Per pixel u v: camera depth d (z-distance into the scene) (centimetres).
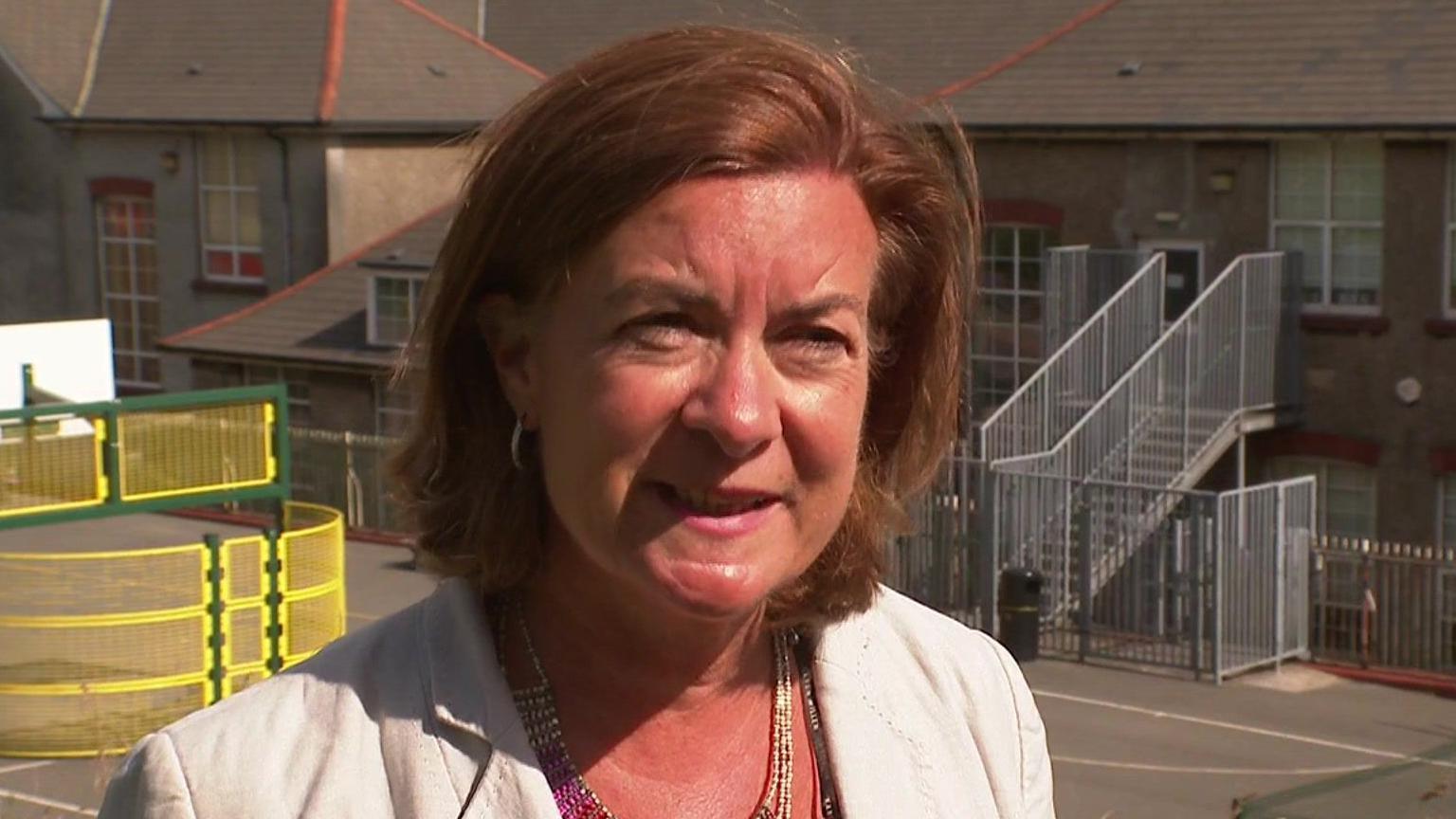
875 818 259
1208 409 2656
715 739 255
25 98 4122
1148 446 2556
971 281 275
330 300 3612
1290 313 2783
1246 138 2806
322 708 242
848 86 242
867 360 254
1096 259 2883
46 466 1544
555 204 229
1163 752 1828
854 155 239
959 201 269
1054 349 2831
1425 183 2684
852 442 240
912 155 251
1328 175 2769
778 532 236
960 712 277
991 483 2273
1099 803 1642
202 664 1569
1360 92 2780
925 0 3750
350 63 3881
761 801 255
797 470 236
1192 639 2128
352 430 3444
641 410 228
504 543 251
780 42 241
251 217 3878
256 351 3525
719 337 230
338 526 1666
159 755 235
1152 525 2217
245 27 4050
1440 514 2697
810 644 270
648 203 226
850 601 269
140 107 3978
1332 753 1842
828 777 262
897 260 262
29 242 4172
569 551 249
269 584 1599
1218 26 3036
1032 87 3073
